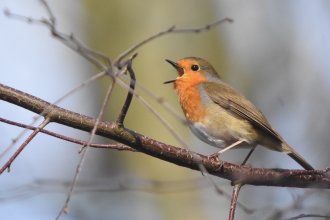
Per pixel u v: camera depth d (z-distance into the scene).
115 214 13.74
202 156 7.62
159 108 14.55
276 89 15.48
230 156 14.70
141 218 13.96
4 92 6.67
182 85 9.72
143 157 14.70
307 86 14.80
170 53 15.12
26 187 9.95
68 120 6.72
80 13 15.77
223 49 16.44
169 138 14.40
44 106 6.69
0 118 6.47
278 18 16.70
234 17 17.00
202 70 9.80
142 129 14.52
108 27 15.46
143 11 15.33
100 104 15.68
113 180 10.74
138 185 10.60
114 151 15.30
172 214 13.91
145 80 14.76
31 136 6.37
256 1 16.97
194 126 9.46
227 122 9.19
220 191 5.54
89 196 13.71
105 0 15.59
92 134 5.57
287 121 14.27
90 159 15.68
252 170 7.67
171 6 15.48
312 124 13.33
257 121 9.07
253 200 12.50
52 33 5.25
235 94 9.35
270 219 8.62
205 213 13.78
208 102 9.31
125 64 5.58
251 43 16.75
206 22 15.98
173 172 14.38
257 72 16.31
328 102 13.98
